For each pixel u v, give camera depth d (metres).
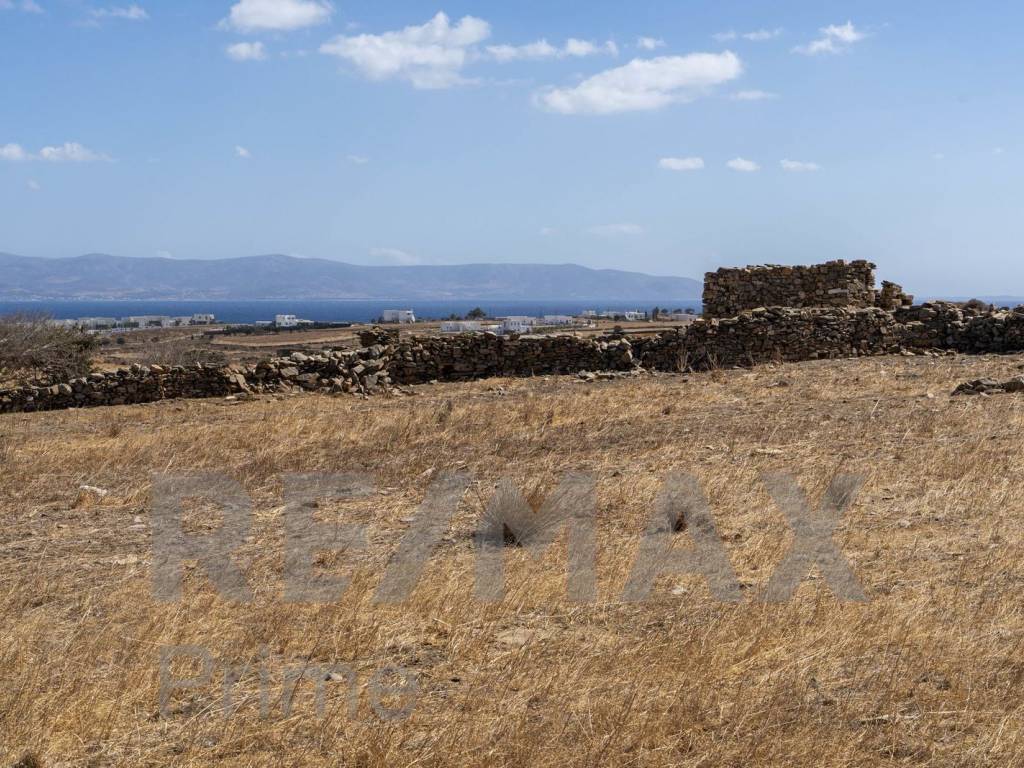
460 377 28.23
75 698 6.73
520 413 19.50
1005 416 15.83
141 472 15.30
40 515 12.73
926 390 20.08
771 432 15.88
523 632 7.88
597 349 28.00
